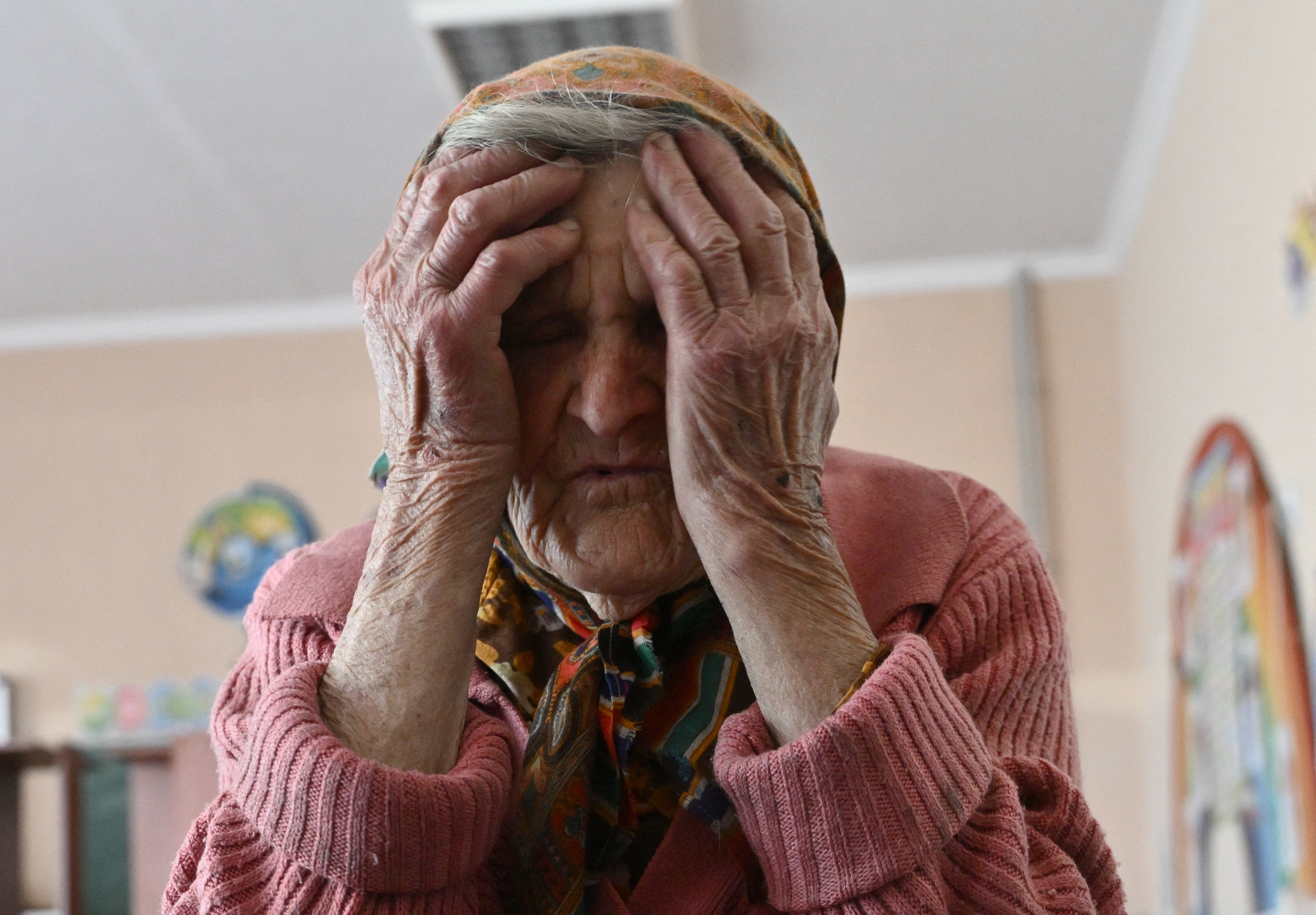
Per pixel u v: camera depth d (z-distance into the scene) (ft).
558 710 2.38
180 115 10.25
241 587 13.24
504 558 2.64
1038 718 2.52
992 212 12.08
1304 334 6.20
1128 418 12.24
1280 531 6.57
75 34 9.27
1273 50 6.65
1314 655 5.94
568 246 2.25
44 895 11.98
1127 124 10.52
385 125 10.46
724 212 2.28
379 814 2.07
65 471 13.65
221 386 13.73
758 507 2.23
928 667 2.21
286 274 13.04
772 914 2.23
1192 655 9.02
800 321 2.25
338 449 13.50
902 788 2.07
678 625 2.48
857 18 9.25
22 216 11.68
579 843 2.30
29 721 13.04
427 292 2.26
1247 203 7.39
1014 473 12.55
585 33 9.34
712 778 2.31
